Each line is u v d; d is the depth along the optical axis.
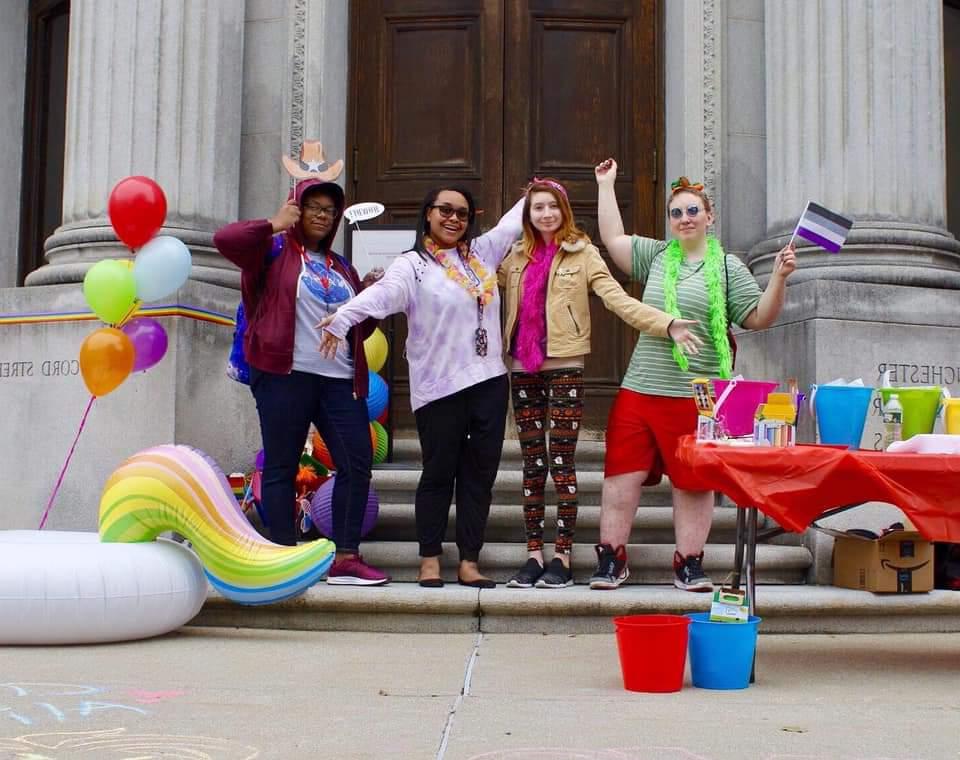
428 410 5.46
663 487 6.68
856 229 6.67
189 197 6.92
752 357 6.66
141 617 4.75
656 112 8.16
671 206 5.42
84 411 6.42
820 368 6.13
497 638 5.00
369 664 4.30
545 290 5.61
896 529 5.41
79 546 4.78
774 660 4.48
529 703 3.55
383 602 5.18
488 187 8.09
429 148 8.14
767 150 7.24
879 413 6.16
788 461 3.83
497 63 8.16
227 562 4.90
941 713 3.45
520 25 8.18
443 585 5.55
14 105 8.95
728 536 6.39
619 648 3.84
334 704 3.51
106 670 4.12
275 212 7.56
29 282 6.96
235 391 6.69
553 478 5.66
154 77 6.91
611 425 5.54
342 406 5.46
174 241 5.59
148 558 4.83
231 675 4.03
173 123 6.91
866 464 3.78
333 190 5.55
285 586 4.86
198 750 2.89
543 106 8.16
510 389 5.72
